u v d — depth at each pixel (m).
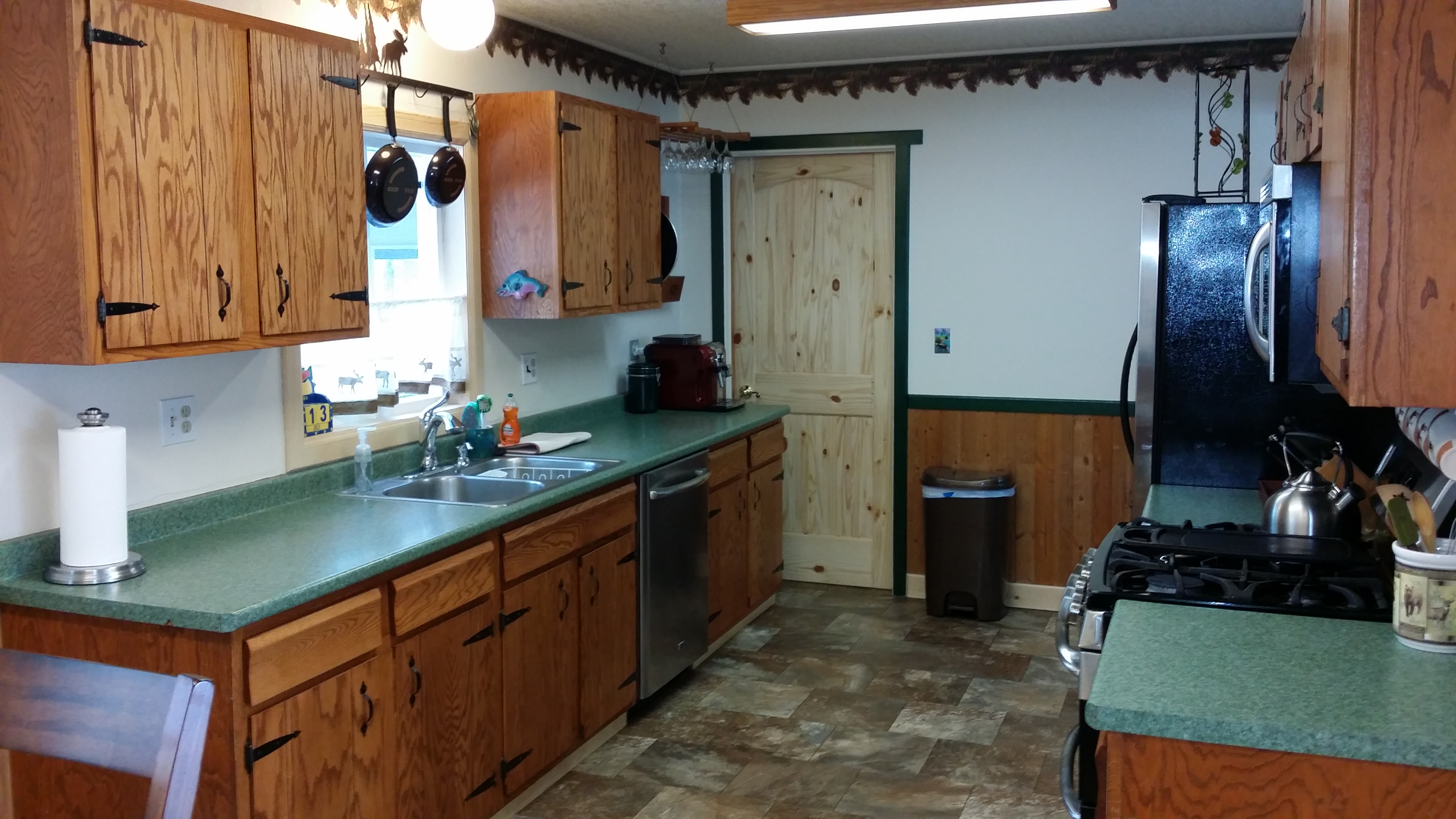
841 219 5.36
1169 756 1.68
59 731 1.50
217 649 2.22
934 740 3.73
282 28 2.63
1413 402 1.72
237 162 2.53
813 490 5.55
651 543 3.87
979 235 5.04
